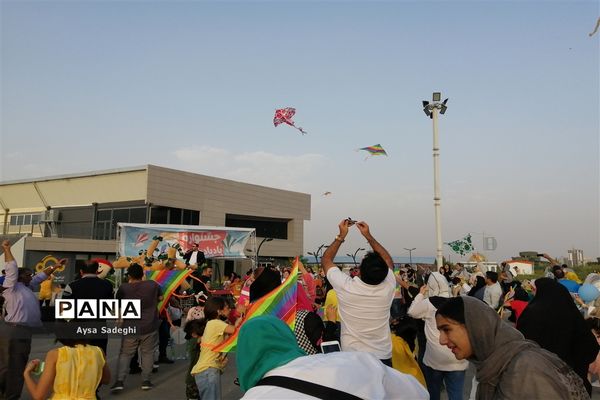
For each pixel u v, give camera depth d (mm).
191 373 6254
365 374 1599
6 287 7168
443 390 7691
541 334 3990
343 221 4602
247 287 7543
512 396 2031
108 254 33344
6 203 39719
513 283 14695
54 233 36812
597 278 13172
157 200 34562
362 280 4289
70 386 4402
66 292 8227
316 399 1496
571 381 2062
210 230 19750
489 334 2213
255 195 43719
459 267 22172
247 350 1801
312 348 4352
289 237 48000
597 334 5430
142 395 7793
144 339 8102
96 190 36156
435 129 18562
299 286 6035
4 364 7008
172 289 10812
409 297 8531
